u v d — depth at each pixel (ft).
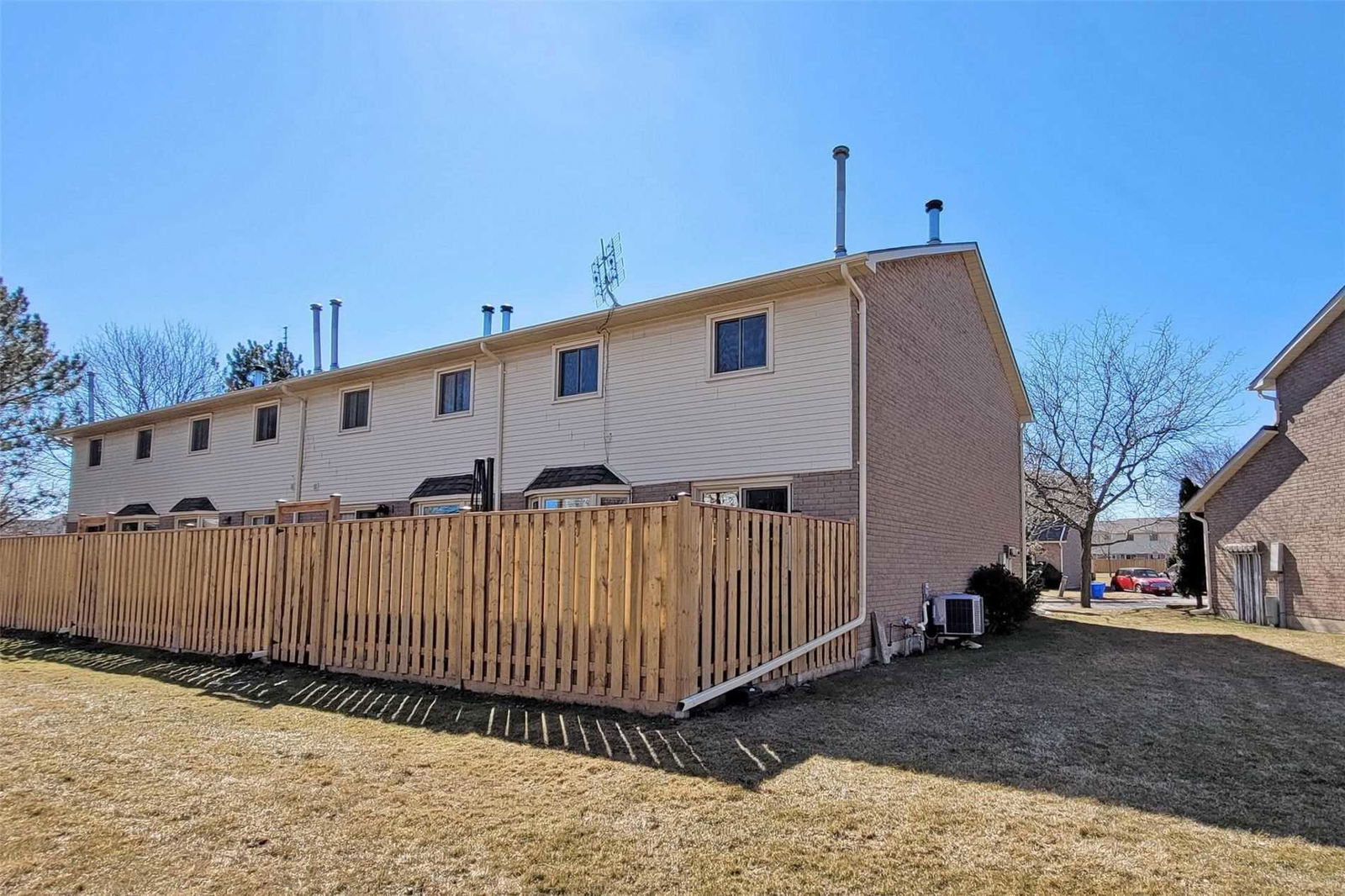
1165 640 42.42
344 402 55.47
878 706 23.15
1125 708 23.52
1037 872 11.30
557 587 22.77
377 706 22.17
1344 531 47.67
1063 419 85.81
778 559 25.88
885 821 13.25
